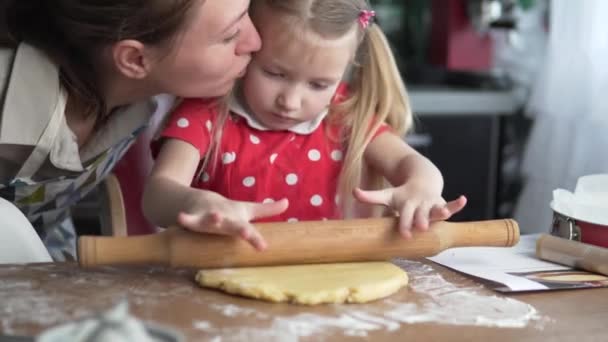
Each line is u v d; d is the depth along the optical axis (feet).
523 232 6.72
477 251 3.55
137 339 1.75
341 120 3.95
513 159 7.97
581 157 6.30
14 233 3.21
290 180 3.86
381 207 4.00
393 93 4.00
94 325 1.76
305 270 2.96
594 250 3.24
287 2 3.31
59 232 4.54
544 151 6.57
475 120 7.91
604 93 6.10
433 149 7.90
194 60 3.25
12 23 3.54
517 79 8.13
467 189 8.00
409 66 9.39
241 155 3.81
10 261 3.20
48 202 4.02
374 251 3.05
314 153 3.90
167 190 3.18
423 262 3.34
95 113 3.65
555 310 2.77
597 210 3.41
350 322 2.56
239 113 3.79
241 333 2.41
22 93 3.47
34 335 2.34
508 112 7.95
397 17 9.63
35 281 2.84
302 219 3.87
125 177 4.36
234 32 3.23
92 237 2.87
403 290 2.92
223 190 3.80
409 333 2.49
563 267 3.33
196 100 3.73
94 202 6.31
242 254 2.91
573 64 6.34
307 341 2.38
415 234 3.08
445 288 2.96
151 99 3.91
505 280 3.06
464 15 8.32
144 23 3.18
